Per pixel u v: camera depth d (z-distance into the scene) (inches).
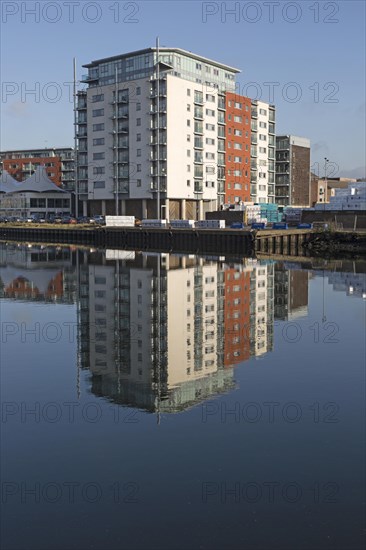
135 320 960.9
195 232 2989.7
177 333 856.9
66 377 624.1
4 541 307.4
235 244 2822.3
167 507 340.2
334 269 1844.2
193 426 469.7
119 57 4493.1
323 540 306.0
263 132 5167.3
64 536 312.0
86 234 3646.7
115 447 427.2
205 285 1412.4
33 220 4749.0
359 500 346.3
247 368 660.1
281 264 2032.5
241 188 4879.4
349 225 3024.1
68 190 5959.6
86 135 4589.1
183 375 629.9
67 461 403.5
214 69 4722.0
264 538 308.3
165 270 1797.5
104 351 745.0
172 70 4352.9
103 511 337.1
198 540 307.4
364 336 836.0
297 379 612.1
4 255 2500.0
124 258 2333.9
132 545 303.6
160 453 415.2
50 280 1535.4
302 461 401.1
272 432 455.2
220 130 4633.4
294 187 5516.7
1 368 663.1
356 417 489.7
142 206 4365.2
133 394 561.6
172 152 4217.5
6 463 401.1
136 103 4293.8
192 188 4397.1
